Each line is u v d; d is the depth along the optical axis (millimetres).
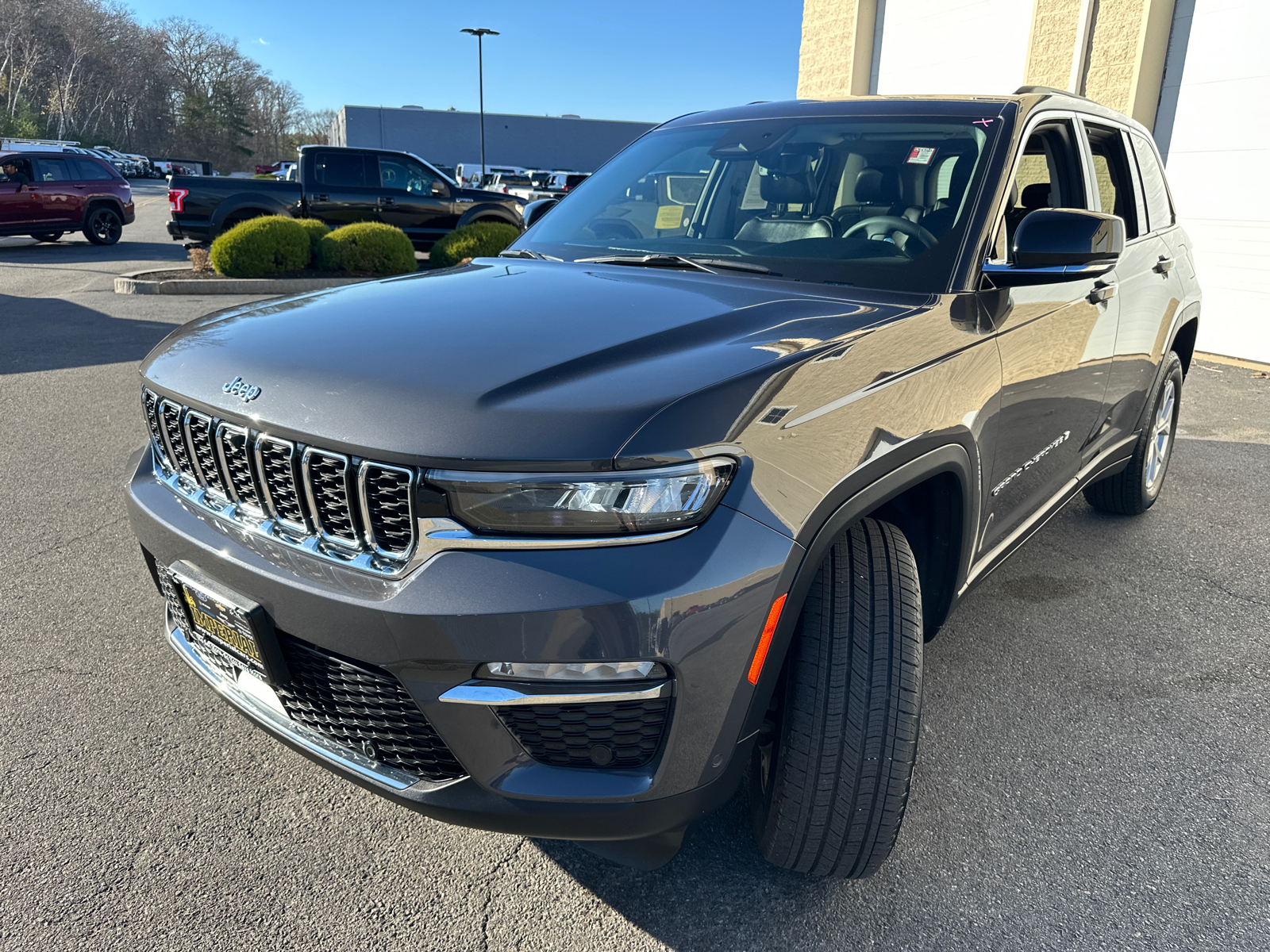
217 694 1944
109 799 2172
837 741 1672
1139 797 2240
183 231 13836
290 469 1596
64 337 8188
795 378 1605
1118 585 3494
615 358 1633
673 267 2445
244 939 1767
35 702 2562
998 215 2295
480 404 1474
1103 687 2758
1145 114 9070
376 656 1489
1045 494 2844
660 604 1394
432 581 1429
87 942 1748
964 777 2309
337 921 1818
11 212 16844
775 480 1501
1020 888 1931
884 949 1771
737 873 1969
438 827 2104
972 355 2039
